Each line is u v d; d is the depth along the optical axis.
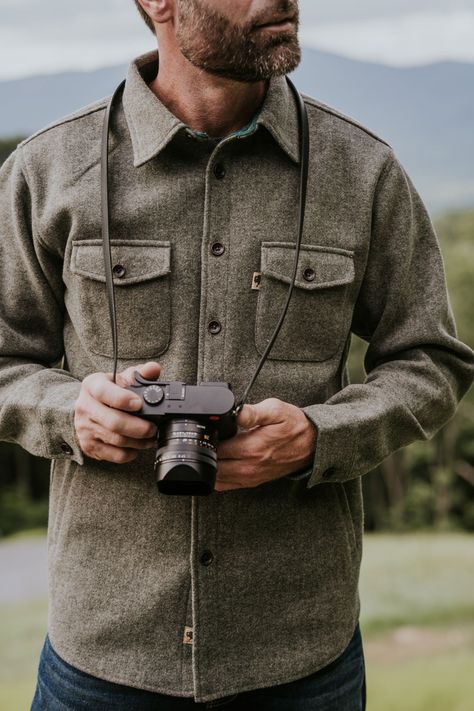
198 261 1.73
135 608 1.73
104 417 1.54
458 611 8.21
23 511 27.14
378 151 1.82
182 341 1.73
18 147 1.85
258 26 1.62
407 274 1.83
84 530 1.78
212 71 1.67
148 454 1.72
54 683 1.80
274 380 1.74
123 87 1.84
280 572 1.74
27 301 1.88
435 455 31.83
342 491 1.84
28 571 14.27
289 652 1.75
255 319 1.72
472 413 31.27
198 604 1.71
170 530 1.72
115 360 1.67
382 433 1.74
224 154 1.73
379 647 6.97
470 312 32.38
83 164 1.76
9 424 1.83
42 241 1.79
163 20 1.72
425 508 30.97
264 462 1.61
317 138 1.79
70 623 1.77
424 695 5.56
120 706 1.74
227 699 1.75
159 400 1.51
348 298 1.79
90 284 1.74
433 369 1.83
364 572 10.91
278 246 1.73
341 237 1.76
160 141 1.71
